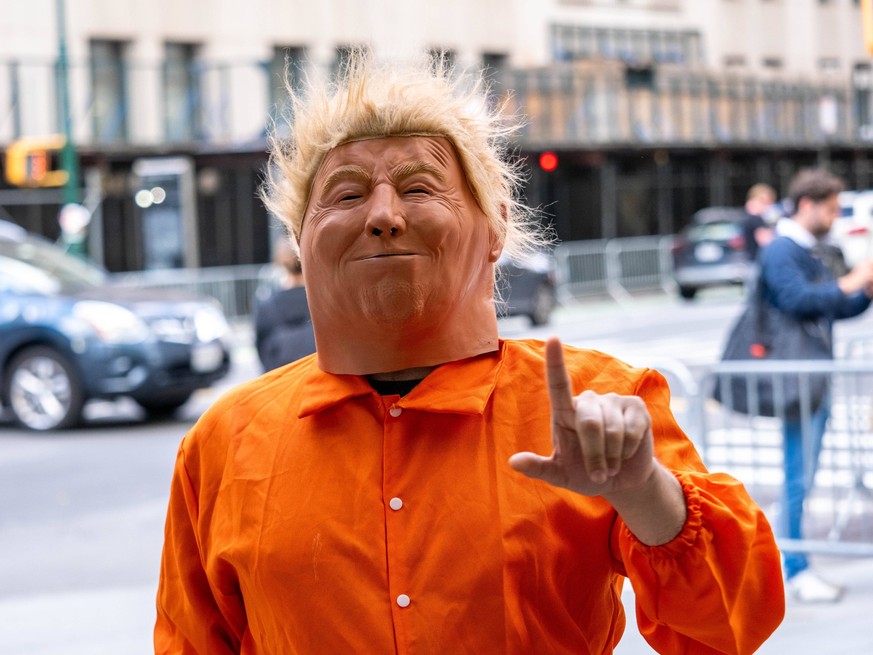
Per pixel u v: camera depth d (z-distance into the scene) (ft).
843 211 77.82
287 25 88.07
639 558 4.96
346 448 5.32
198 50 85.35
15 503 26.17
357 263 5.19
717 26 116.26
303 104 5.53
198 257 78.13
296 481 5.34
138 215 75.25
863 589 17.78
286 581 5.25
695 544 4.83
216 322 37.06
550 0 103.04
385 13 91.40
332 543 5.20
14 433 35.42
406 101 5.28
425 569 5.11
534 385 5.33
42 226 74.38
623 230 99.86
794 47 123.03
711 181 105.50
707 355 48.73
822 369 17.89
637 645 15.29
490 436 5.24
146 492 26.94
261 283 65.92
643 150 94.22
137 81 75.51
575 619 5.22
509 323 66.74
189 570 5.84
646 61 98.63
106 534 23.27
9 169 64.34
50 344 35.70
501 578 5.07
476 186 5.36
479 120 5.44
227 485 5.54
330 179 5.31
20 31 76.28
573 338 58.39
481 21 98.22
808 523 18.76
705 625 4.95
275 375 5.79
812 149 108.88
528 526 5.09
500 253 5.62
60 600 18.92
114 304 35.70
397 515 5.17
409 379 5.41
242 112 78.74
